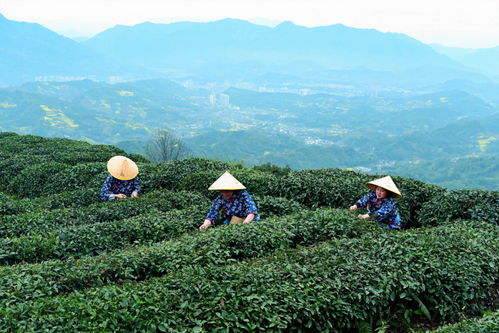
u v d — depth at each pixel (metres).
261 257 8.70
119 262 7.90
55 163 19.58
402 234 9.24
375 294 7.07
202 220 11.55
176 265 7.94
